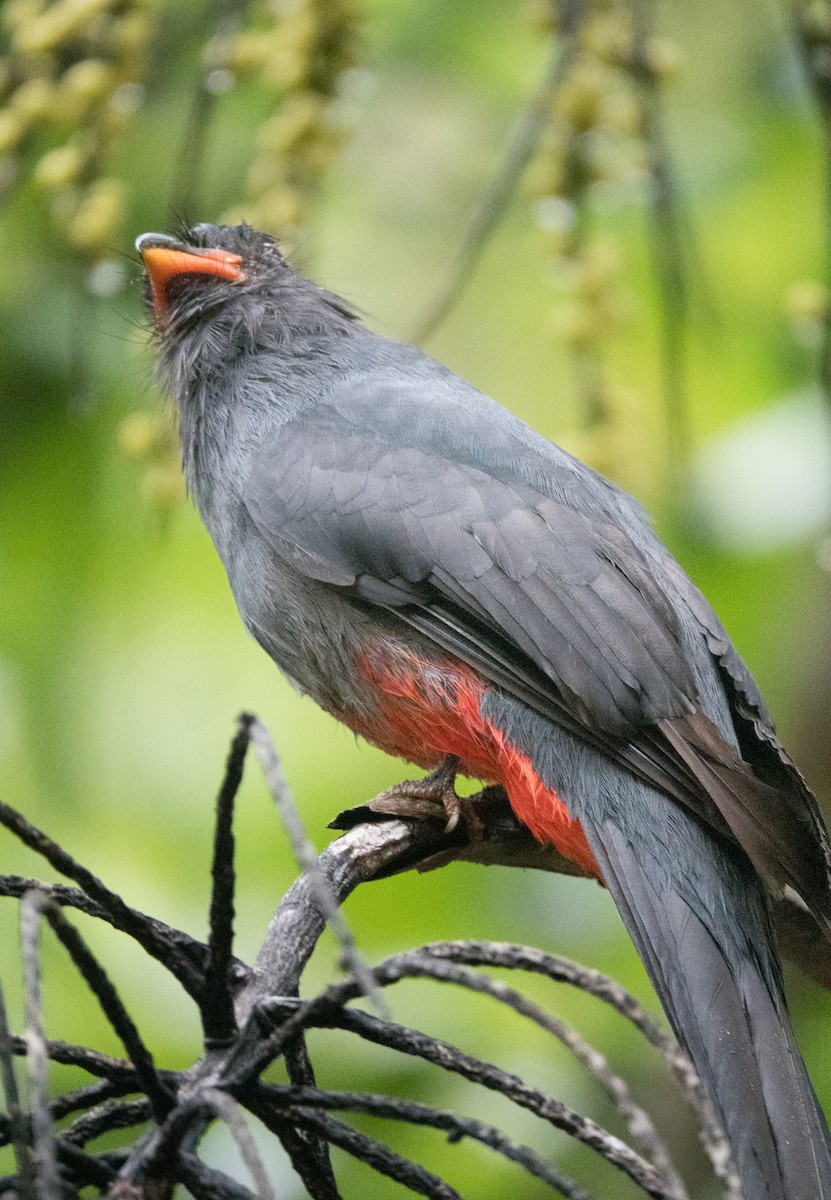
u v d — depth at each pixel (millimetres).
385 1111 4691
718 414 12578
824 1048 11883
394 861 8508
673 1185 4062
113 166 12016
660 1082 11461
